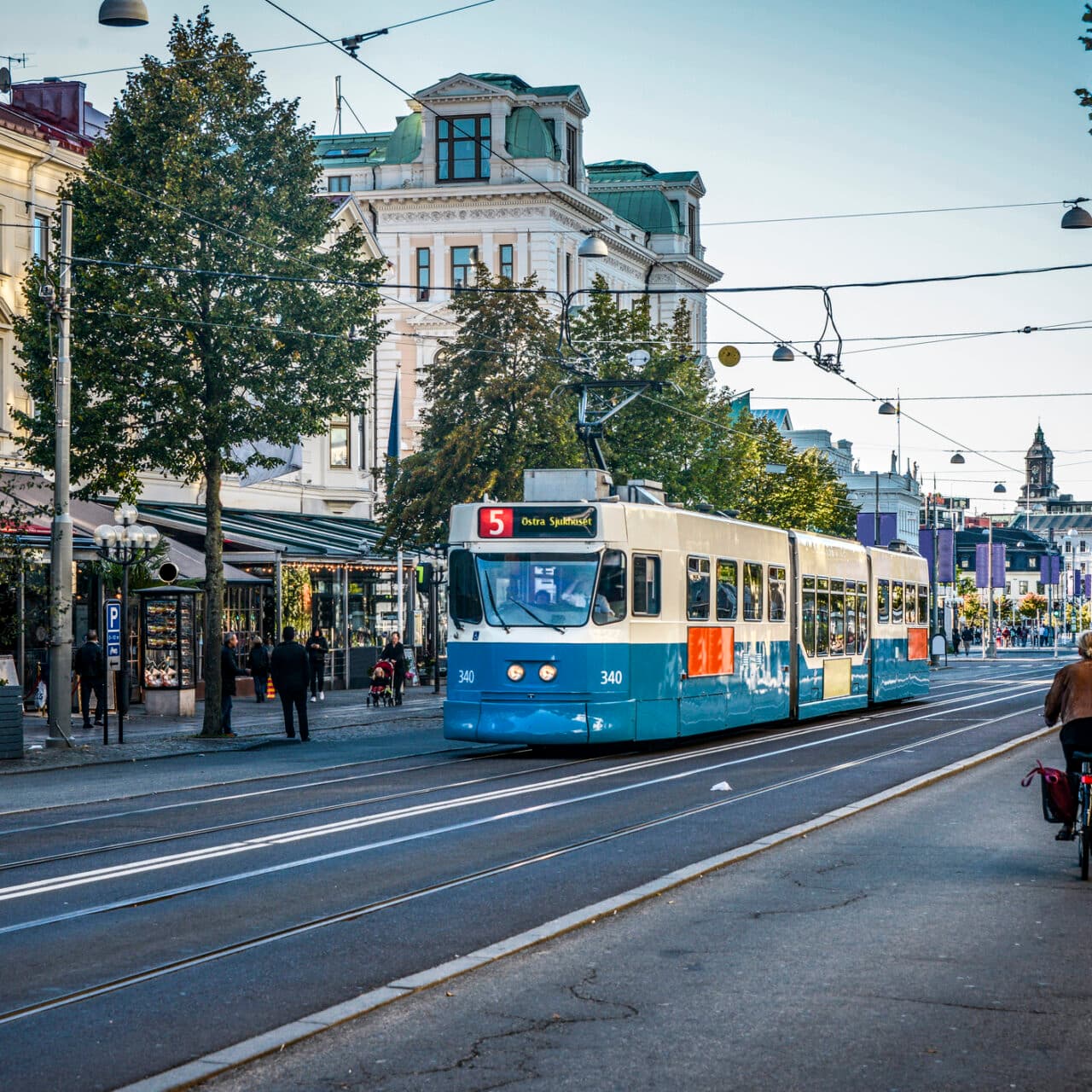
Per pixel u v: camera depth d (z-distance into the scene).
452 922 11.87
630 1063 8.05
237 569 48.06
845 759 25.64
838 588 37.19
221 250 32.38
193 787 22.64
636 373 50.78
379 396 72.19
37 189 44.09
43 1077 7.89
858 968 10.19
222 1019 9.06
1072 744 14.23
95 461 32.84
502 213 72.00
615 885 13.48
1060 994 9.50
